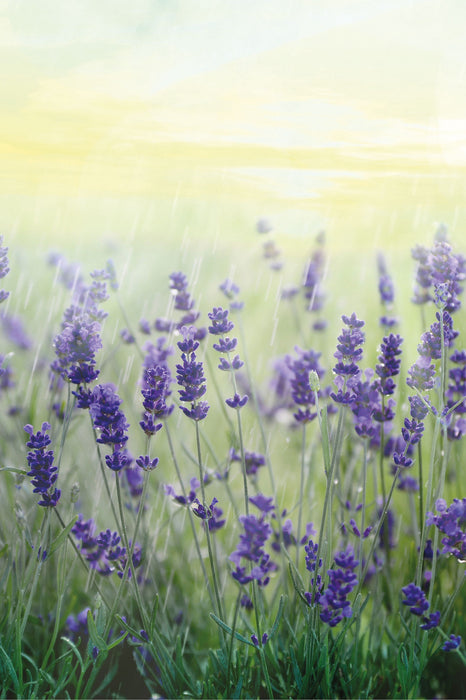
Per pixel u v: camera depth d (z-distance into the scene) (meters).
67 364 0.68
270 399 0.90
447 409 0.69
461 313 0.80
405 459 0.65
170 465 0.88
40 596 0.74
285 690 0.67
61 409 0.77
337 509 0.79
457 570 0.75
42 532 0.66
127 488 0.76
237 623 0.73
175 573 0.78
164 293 1.38
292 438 0.89
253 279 1.41
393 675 0.69
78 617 0.72
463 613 0.73
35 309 1.12
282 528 0.72
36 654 0.71
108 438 0.64
